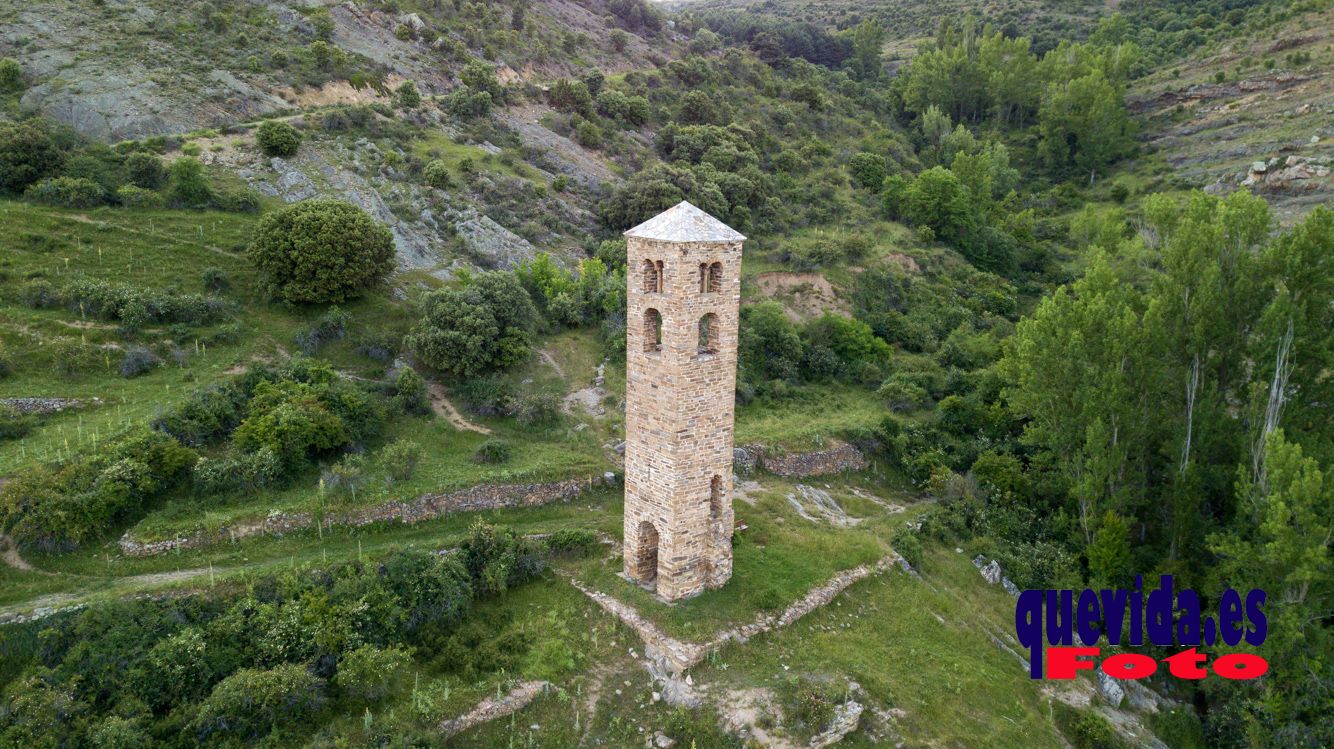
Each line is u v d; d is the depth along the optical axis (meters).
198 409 37.78
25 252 46.75
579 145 87.12
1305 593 32.97
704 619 30.17
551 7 124.12
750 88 112.06
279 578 29.44
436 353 47.78
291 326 48.94
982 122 121.62
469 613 31.34
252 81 73.12
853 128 111.75
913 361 64.62
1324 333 39.31
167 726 24.12
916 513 45.22
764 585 33.09
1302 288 39.62
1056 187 102.06
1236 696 33.72
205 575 29.73
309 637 27.27
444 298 50.31
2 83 62.97
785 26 151.25
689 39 142.62
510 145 81.44
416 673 28.05
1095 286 47.22
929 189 85.94
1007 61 117.31
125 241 50.22
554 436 46.06
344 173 64.25
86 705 23.95
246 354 45.66
